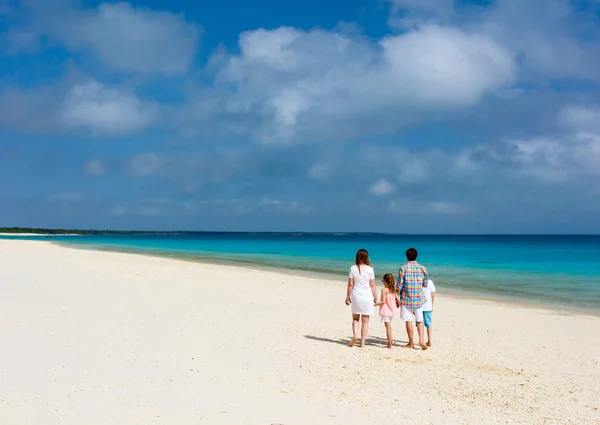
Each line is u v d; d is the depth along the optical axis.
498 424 5.86
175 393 6.58
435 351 9.69
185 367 7.82
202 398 6.42
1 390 6.38
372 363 8.55
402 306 9.97
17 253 36.06
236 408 6.09
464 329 12.07
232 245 83.62
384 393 6.93
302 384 7.22
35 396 6.22
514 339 10.98
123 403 6.12
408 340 10.74
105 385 6.79
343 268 31.44
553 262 41.28
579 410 6.41
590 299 18.45
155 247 68.06
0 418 5.45
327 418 5.87
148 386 6.82
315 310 14.19
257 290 18.19
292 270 29.55
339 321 12.63
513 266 36.09
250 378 7.41
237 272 25.86
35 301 13.34
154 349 8.82
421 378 7.72
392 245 97.00
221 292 17.06
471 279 26.11
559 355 9.56
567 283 24.22
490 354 9.54
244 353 8.86
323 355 8.97
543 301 17.89
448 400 6.70
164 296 15.42
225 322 11.62
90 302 13.59
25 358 7.92
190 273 24.08
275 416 5.86
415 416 6.05
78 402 6.09
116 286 17.39
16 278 18.52
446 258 47.88
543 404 6.62
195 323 11.30
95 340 9.28
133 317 11.68
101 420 5.54
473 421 5.94
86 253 40.53
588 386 7.51
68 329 10.09
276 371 7.84
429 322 10.05
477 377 7.88
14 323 10.39
